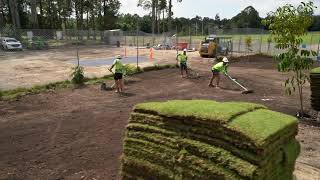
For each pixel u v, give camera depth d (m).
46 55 36.22
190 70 22.72
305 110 12.00
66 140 8.66
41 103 13.03
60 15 72.31
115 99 13.91
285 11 11.07
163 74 20.67
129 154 4.73
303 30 11.06
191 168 4.04
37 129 9.66
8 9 70.44
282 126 4.07
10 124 10.18
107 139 8.71
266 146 3.68
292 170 4.49
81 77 16.94
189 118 4.18
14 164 7.16
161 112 4.45
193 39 57.41
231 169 3.72
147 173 4.54
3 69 23.94
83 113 11.54
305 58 11.18
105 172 6.69
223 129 3.92
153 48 49.22
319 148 8.36
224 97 14.58
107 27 74.50
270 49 38.84
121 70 15.22
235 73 22.23
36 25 51.59
